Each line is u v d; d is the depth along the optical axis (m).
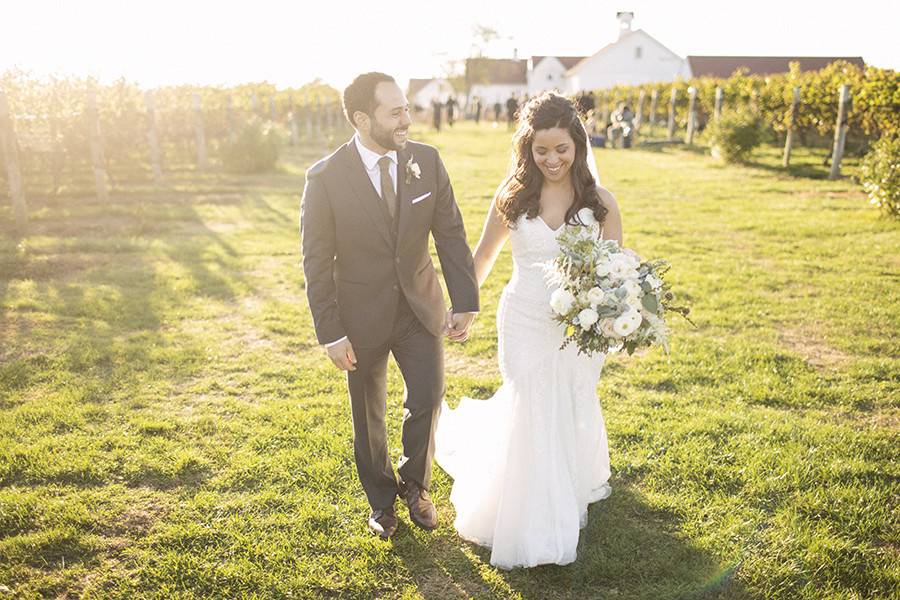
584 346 2.79
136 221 10.88
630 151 23.66
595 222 3.00
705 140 26.17
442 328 3.15
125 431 4.16
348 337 3.01
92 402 4.57
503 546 2.97
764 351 5.42
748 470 3.66
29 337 5.66
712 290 7.12
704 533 3.17
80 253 8.59
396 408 4.50
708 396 4.66
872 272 7.67
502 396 3.15
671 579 2.88
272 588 2.85
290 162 20.86
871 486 3.53
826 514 3.29
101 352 5.36
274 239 9.65
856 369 5.03
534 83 76.69
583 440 3.10
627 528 3.22
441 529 3.27
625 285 2.71
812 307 6.50
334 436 4.09
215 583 2.87
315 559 3.02
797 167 18.06
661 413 4.39
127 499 3.46
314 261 2.92
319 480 3.63
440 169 3.07
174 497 3.49
